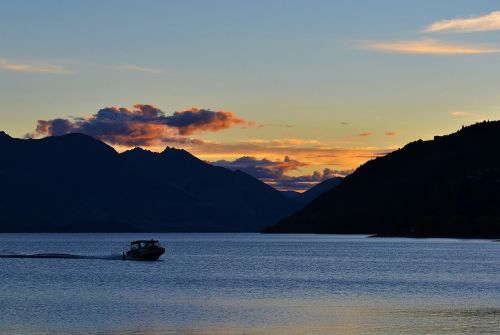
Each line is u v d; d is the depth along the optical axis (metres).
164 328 73.75
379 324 75.81
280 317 80.88
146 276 134.75
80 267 158.25
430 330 72.19
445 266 165.38
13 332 71.06
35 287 112.69
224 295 102.56
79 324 75.88
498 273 143.25
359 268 160.62
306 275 139.50
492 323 75.88
